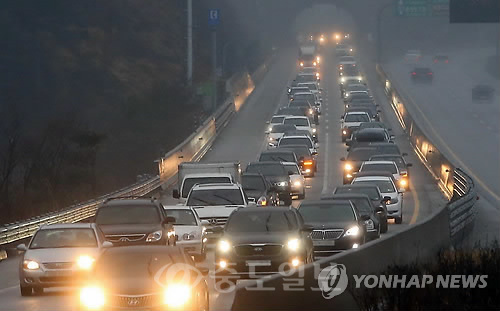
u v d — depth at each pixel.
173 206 85.94
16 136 175.62
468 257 54.59
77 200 155.00
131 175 196.25
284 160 149.50
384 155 153.88
